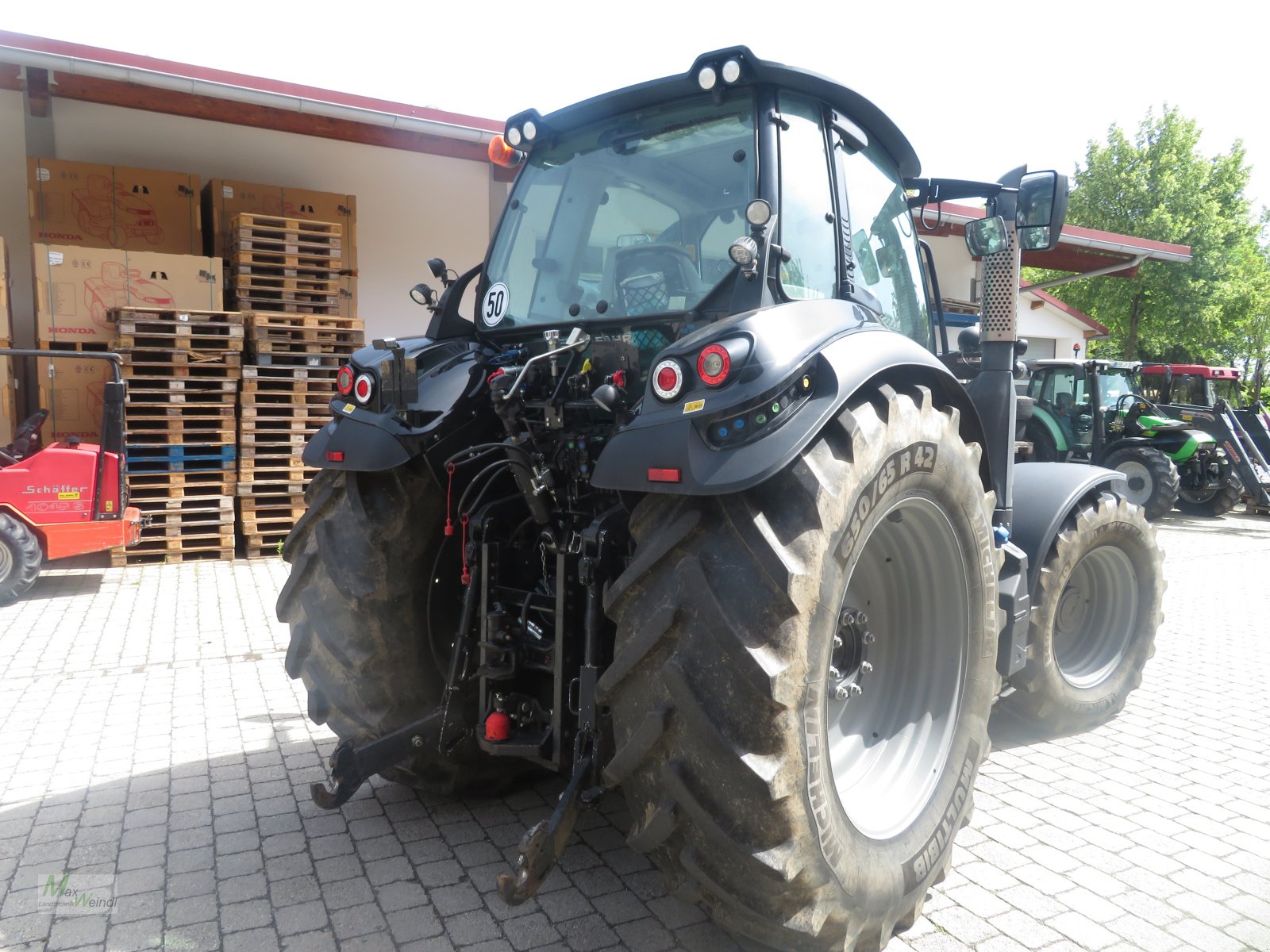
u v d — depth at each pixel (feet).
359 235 32.17
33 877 9.23
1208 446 40.57
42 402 23.89
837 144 9.55
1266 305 95.55
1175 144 92.84
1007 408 11.41
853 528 7.13
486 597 9.28
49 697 14.67
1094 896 9.14
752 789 6.45
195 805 10.90
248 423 25.09
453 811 10.80
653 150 9.54
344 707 9.84
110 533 21.97
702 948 8.14
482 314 10.78
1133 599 14.29
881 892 7.52
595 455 8.82
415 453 9.37
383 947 8.09
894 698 9.09
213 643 17.74
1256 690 15.93
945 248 45.06
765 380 6.70
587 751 8.13
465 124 29.12
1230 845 10.24
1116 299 90.12
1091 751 13.04
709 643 6.59
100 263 24.09
